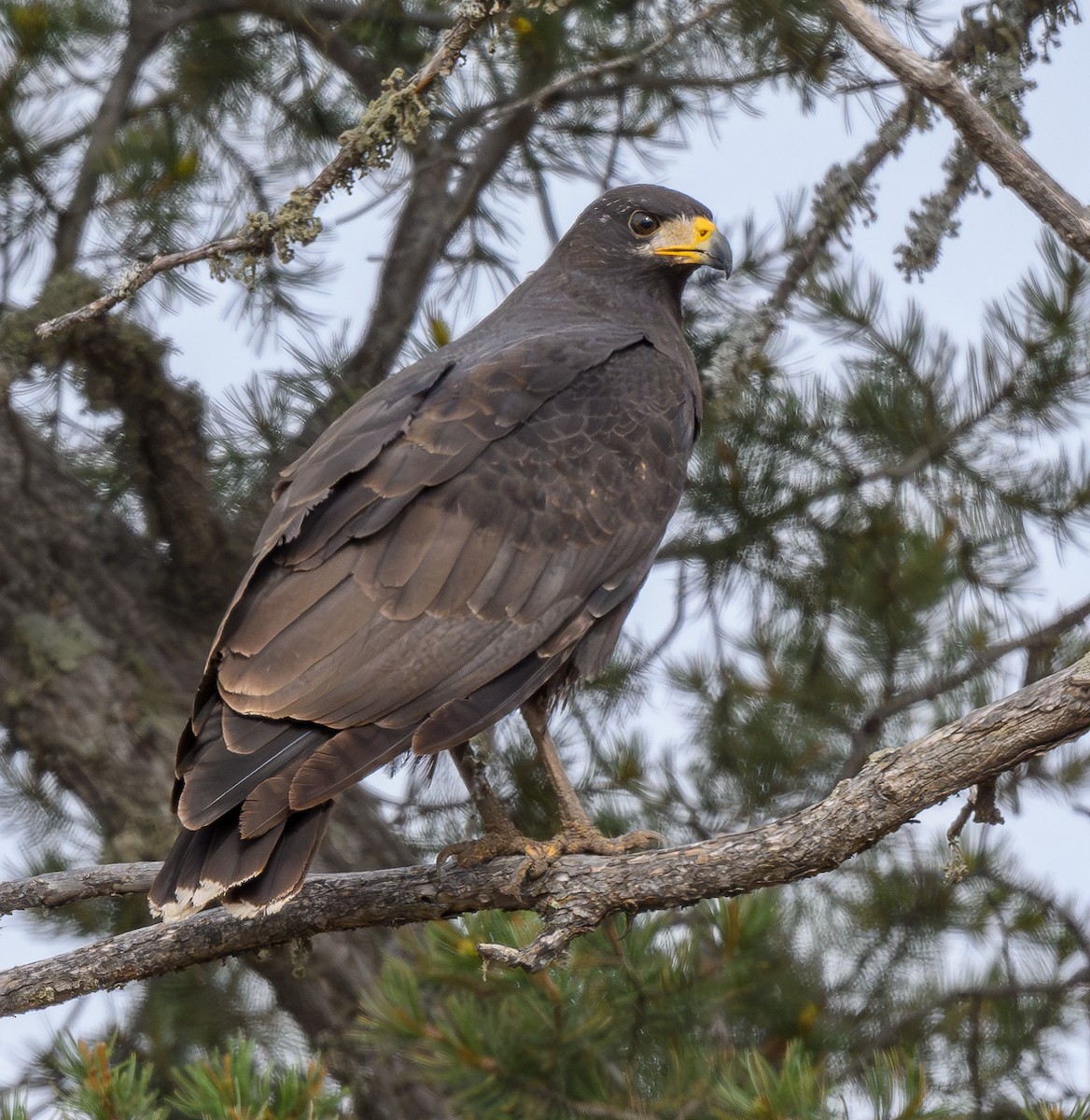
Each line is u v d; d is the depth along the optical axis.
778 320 9.71
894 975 11.41
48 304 10.33
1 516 11.94
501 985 8.48
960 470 11.04
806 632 11.56
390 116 7.30
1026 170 6.88
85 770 11.59
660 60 12.16
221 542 11.76
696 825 11.08
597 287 9.45
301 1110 6.48
